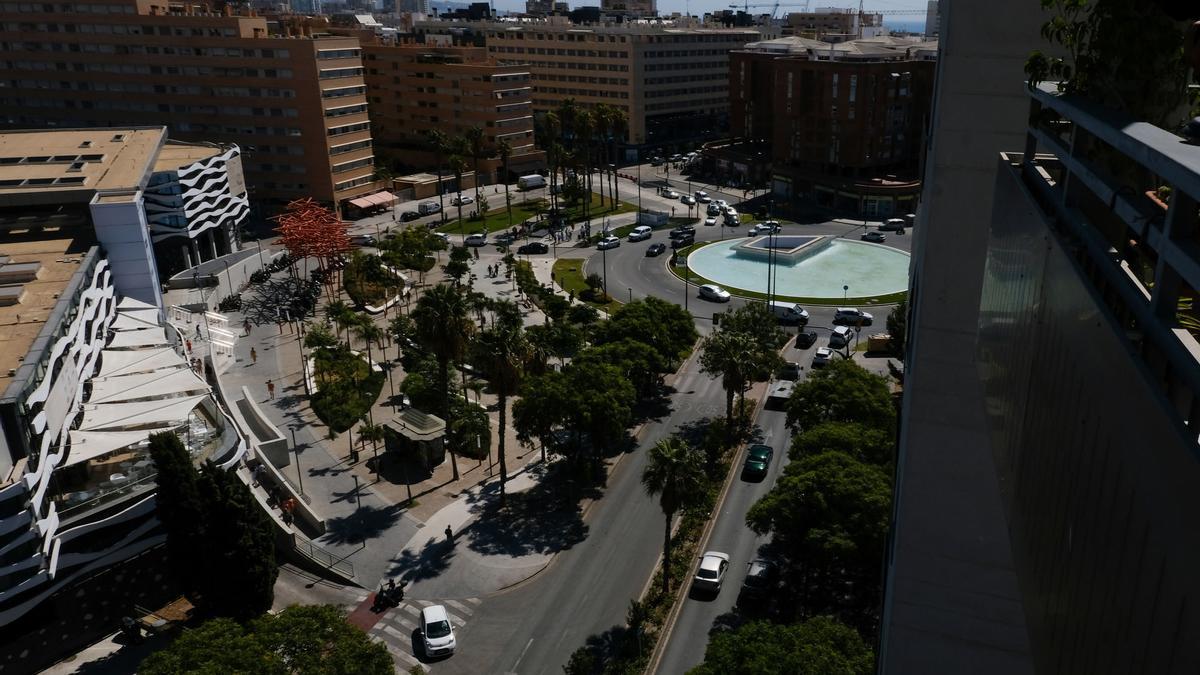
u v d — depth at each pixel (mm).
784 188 167625
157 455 49312
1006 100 19297
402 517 62812
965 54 19234
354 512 63531
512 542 59500
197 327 102188
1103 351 7680
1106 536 7430
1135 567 6656
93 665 48719
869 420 57656
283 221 121750
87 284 76125
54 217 86688
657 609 51188
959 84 19500
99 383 67312
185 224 116375
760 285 117312
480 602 53625
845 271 123188
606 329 79250
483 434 70562
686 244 136500
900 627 24422
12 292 67688
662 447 49312
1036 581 10062
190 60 150250
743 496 63344
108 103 156375
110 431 58750
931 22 83188
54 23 154000
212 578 49500
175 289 116188
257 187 155625
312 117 148500
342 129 154125
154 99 154500
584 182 170000
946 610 23781
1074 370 8633
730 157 183000
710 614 50844
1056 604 9086
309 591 55219
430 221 156375
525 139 191750
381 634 50875
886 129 155250
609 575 55688
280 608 53312
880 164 157500
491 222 154625
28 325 61469
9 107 160875
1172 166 6184
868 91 150250
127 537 53125
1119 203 8148
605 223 151625
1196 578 5469
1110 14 10500
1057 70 12039
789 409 61062
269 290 118688
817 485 47625
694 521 60031
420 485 67250
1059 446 9148
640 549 58219
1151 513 6324
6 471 47188
